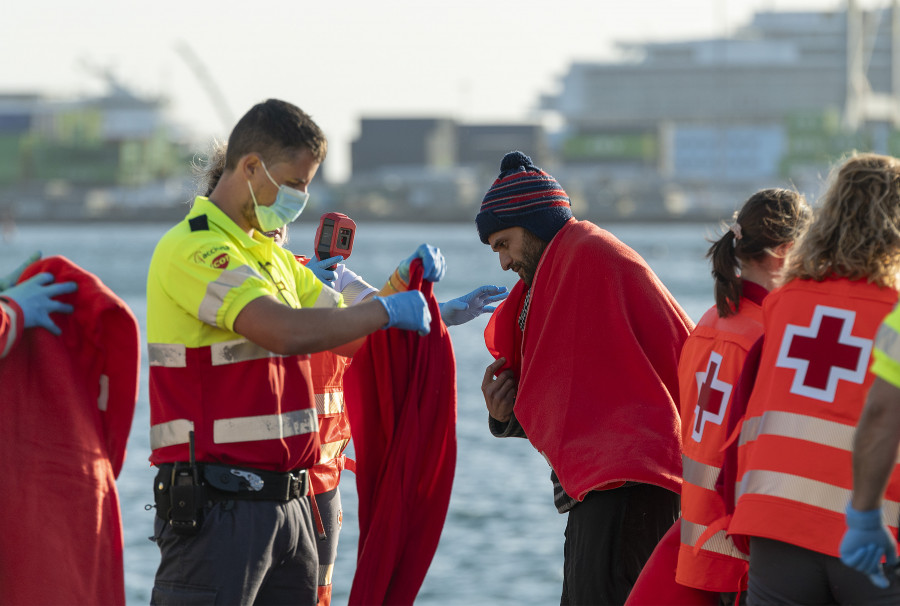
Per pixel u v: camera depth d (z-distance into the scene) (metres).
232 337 7.71
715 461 8.38
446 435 8.72
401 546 8.62
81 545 7.62
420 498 8.74
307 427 7.96
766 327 7.75
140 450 32.72
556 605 19.97
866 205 7.29
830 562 7.16
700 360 8.68
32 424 7.60
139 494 27.48
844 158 7.61
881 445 6.59
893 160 7.38
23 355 7.63
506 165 10.17
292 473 7.89
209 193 9.12
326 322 7.47
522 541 24.02
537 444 9.65
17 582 7.51
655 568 8.72
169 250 7.73
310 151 7.72
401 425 8.52
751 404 7.72
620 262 9.74
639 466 9.09
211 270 7.57
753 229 8.46
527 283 10.36
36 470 7.57
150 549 23.00
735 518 7.48
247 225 7.91
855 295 7.34
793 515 7.21
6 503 7.53
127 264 152.75
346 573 21.05
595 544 9.46
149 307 7.89
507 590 20.88
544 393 9.66
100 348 7.86
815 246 7.46
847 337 7.30
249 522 7.65
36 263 7.97
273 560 7.82
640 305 9.65
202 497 7.60
